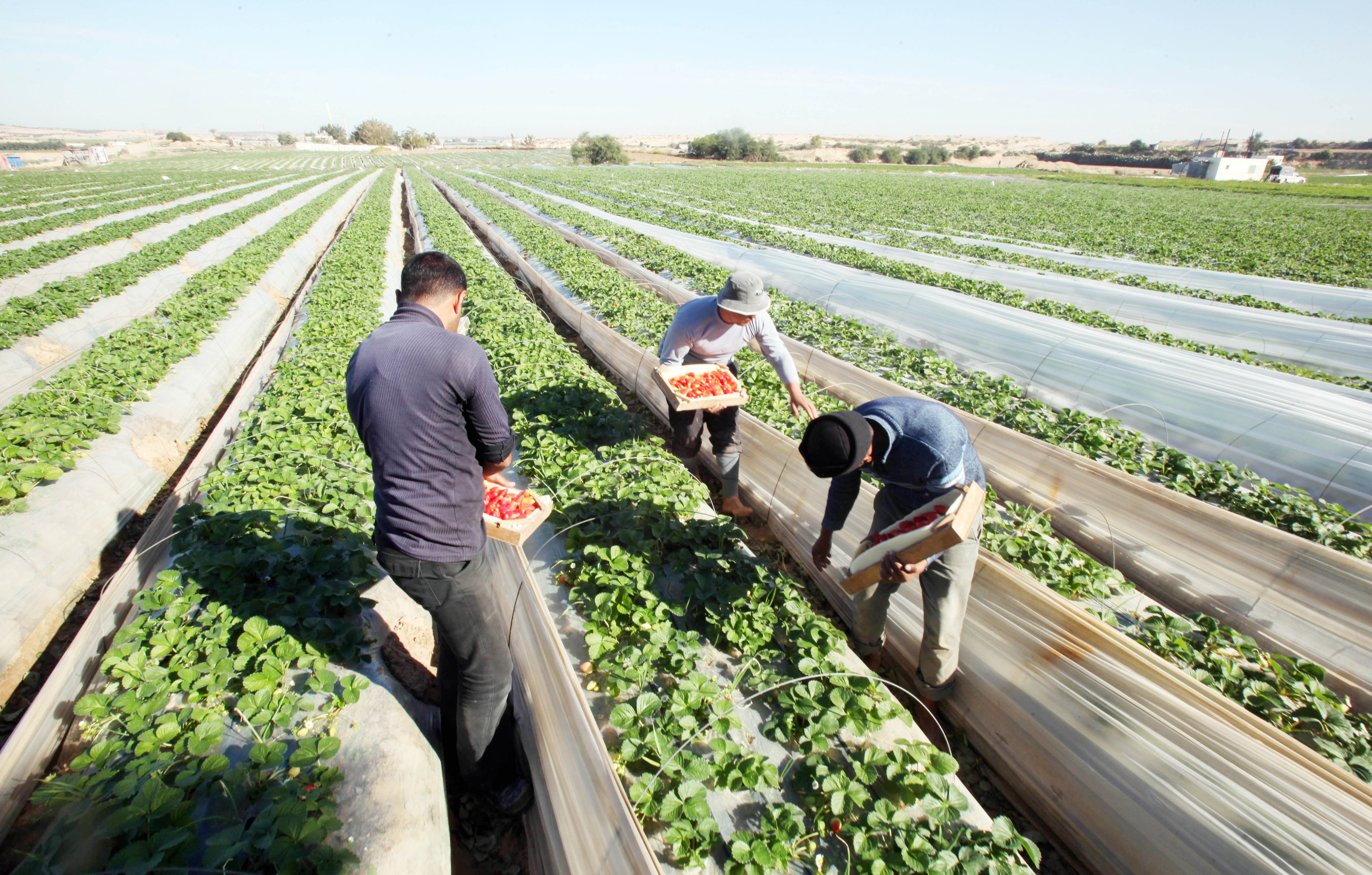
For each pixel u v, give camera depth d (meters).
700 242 18.81
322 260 17.20
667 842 2.85
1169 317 11.45
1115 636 3.20
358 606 3.93
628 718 3.34
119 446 6.73
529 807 3.32
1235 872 2.62
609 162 78.19
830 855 2.88
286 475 5.18
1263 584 4.38
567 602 4.30
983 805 3.53
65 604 5.15
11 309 10.70
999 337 9.42
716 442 5.38
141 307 12.91
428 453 2.55
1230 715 2.80
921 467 3.07
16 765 2.91
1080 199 40.06
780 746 3.36
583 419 6.64
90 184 45.94
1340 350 9.19
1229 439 6.64
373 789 2.87
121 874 2.34
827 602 4.92
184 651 3.46
